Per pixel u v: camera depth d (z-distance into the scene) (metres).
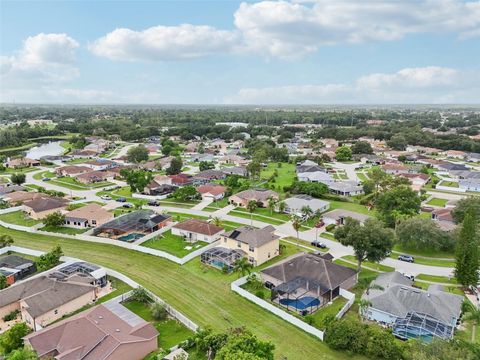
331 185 132.88
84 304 57.44
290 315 53.25
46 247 80.06
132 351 44.12
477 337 49.88
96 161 179.88
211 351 43.94
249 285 63.81
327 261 65.06
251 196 112.88
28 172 165.12
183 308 56.47
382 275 64.06
